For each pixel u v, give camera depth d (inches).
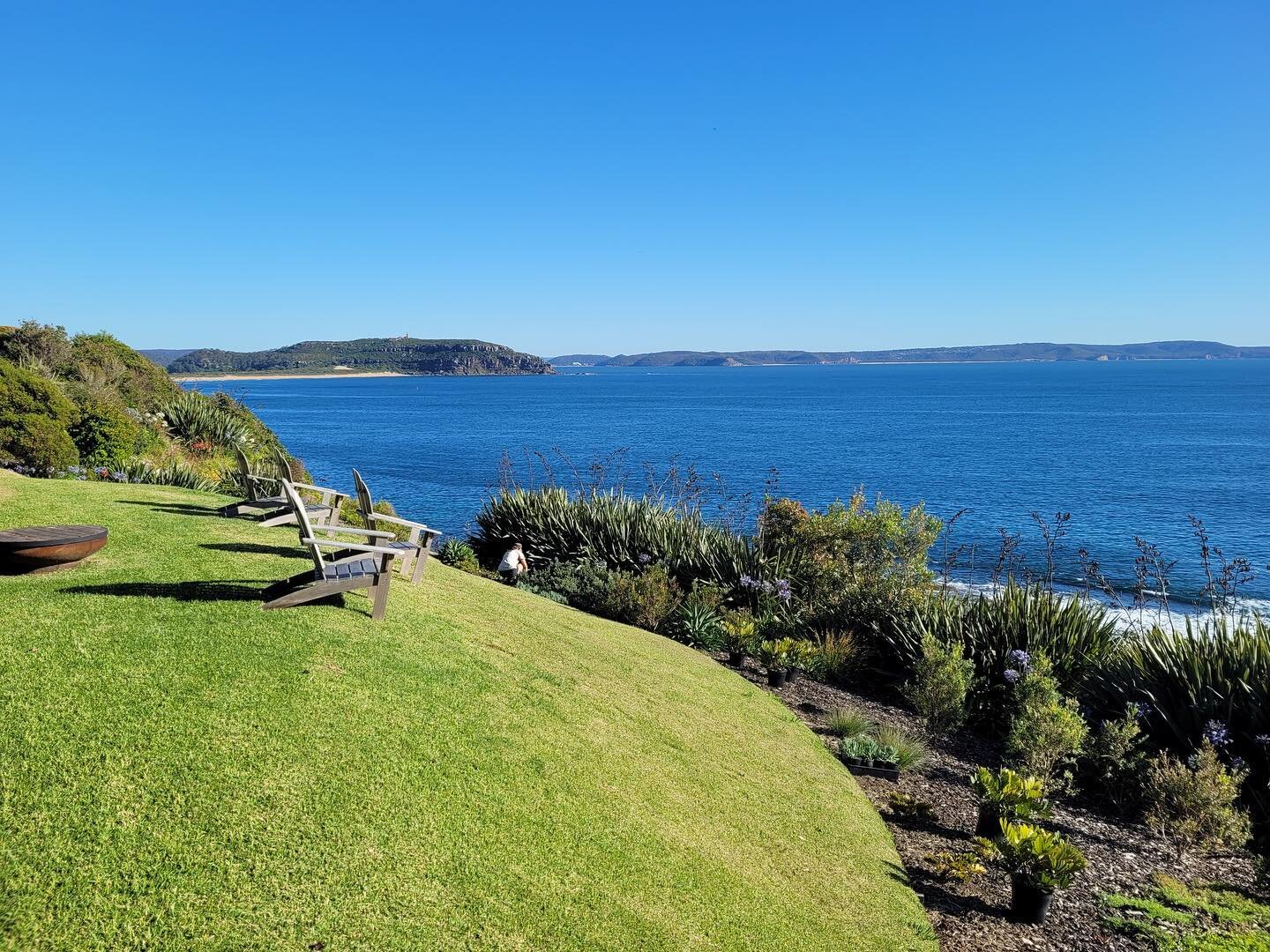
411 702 228.1
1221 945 216.5
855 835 253.3
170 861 147.6
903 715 402.3
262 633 247.8
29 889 134.8
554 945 155.4
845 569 518.3
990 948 207.6
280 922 141.1
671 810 222.1
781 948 179.9
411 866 163.3
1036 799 264.5
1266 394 6619.1
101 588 269.4
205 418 914.1
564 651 327.6
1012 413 4817.9
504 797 196.7
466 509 1510.8
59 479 541.3
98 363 925.2
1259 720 321.4
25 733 173.3
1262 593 916.6
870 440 3149.6
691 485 749.3
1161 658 366.9
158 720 187.6
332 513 421.4
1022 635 427.8
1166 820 283.6
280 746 188.9
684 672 371.2
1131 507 1571.1
